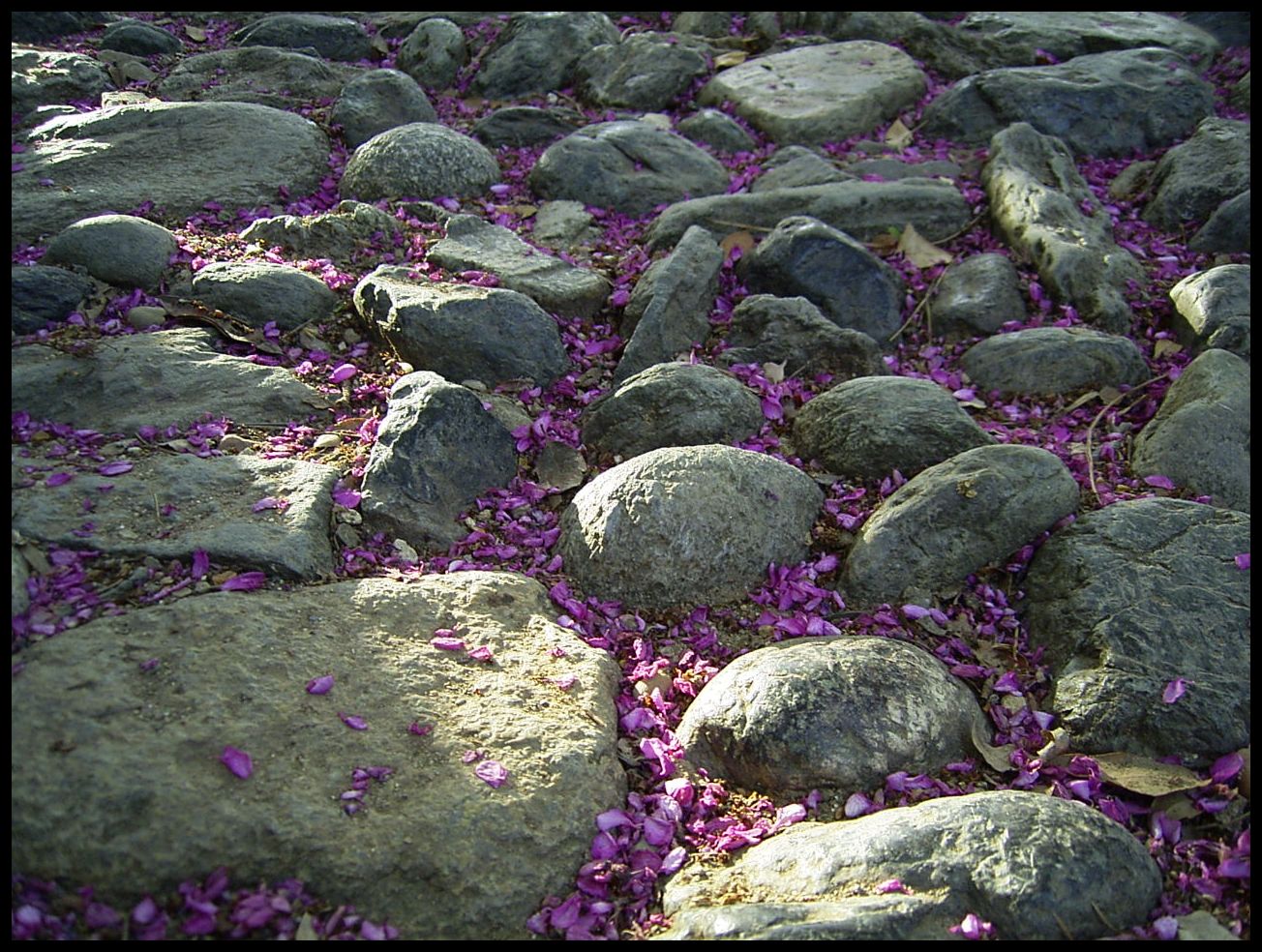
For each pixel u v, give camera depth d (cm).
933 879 212
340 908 206
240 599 259
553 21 596
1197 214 462
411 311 353
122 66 537
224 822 208
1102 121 531
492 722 243
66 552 264
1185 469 330
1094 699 259
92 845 201
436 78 586
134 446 306
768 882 222
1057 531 305
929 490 302
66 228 383
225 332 355
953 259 450
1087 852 214
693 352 384
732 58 610
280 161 458
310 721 232
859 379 355
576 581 299
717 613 294
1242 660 262
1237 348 374
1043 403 375
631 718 263
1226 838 232
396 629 263
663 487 294
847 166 509
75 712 221
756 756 246
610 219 474
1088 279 414
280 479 300
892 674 258
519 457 339
